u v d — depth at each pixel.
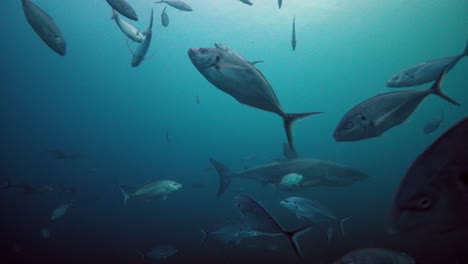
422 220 0.74
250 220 2.71
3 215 19.19
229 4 30.31
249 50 44.59
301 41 41.00
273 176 6.84
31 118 68.88
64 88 56.62
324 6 30.28
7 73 49.34
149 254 6.69
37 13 2.67
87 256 10.54
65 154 12.63
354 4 29.83
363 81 62.88
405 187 0.79
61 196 25.17
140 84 58.69
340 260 2.22
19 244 11.30
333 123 79.62
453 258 7.00
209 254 10.05
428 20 34.06
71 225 16.00
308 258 8.85
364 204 17.16
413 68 3.30
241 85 2.21
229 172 7.35
